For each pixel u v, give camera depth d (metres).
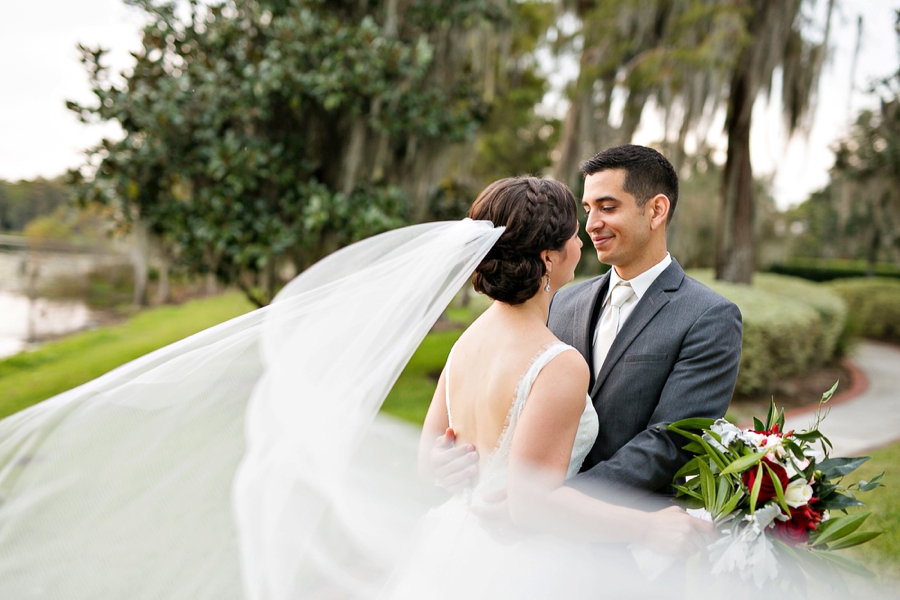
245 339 1.56
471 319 8.38
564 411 1.39
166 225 6.45
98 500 1.33
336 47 6.46
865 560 3.17
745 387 6.87
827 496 1.56
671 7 8.39
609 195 1.82
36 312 12.30
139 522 1.33
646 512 1.47
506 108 15.74
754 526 1.44
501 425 1.46
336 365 1.58
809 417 6.46
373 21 7.32
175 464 1.41
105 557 1.27
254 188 6.48
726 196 9.64
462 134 7.34
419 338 1.61
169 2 6.33
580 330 2.00
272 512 1.40
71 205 6.73
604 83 8.95
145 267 7.00
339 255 1.80
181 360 1.50
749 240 9.58
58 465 1.38
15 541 1.28
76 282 13.56
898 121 9.96
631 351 1.79
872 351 12.00
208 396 1.49
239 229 6.30
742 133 9.34
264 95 6.27
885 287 13.88
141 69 6.39
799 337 7.50
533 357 1.45
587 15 9.12
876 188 11.70
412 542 1.54
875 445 5.48
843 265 22.58
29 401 5.98
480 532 1.52
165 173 6.51
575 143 9.50
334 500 1.47
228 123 6.77
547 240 1.48
